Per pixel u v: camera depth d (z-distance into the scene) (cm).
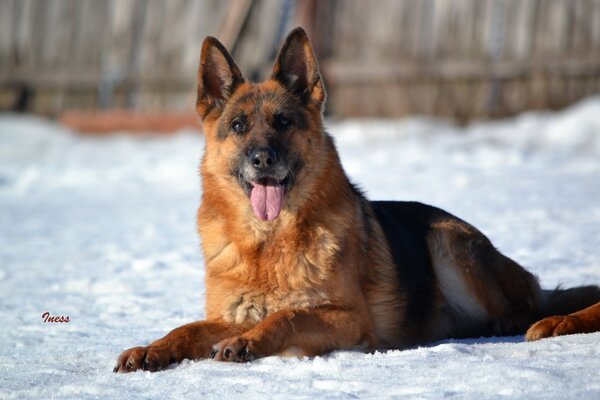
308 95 833
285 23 2852
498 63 2550
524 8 2527
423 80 2633
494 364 573
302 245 729
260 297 734
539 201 1548
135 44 3053
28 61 3170
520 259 1098
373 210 849
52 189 2164
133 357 653
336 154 814
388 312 791
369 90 2709
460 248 859
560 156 2067
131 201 1928
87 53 3111
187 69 2972
